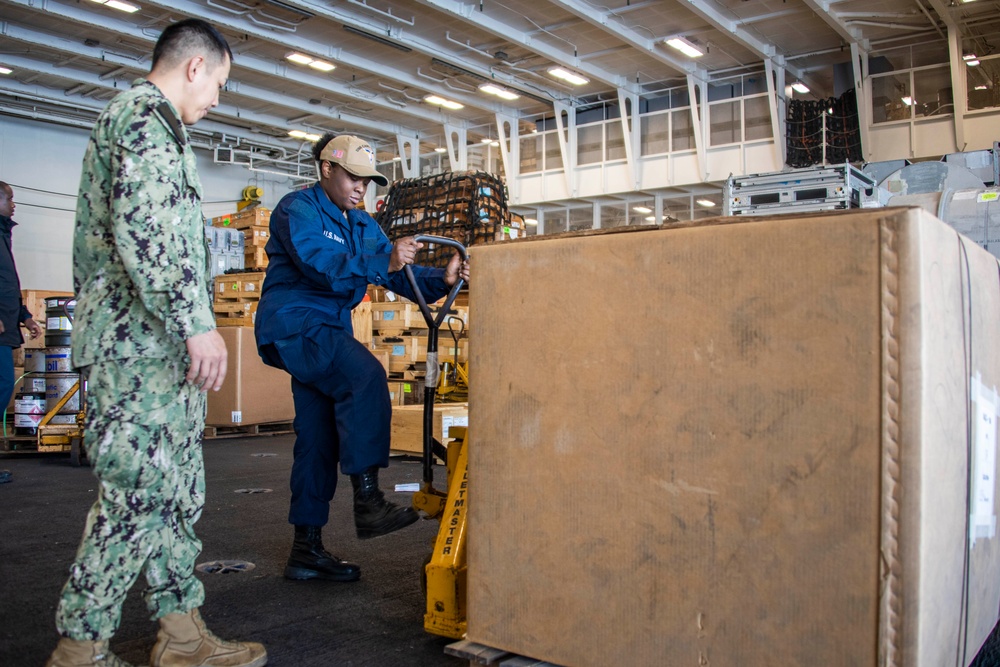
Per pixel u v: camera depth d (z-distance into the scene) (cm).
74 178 1922
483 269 151
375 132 2159
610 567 134
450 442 213
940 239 117
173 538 173
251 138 2127
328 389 245
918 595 108
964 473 128
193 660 177
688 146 1677
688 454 126
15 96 1738
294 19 1409
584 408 138
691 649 126
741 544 121
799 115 1527
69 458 616
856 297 112
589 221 1883
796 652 116
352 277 226
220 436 749
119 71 1645
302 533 264
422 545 316
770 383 119
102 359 161
